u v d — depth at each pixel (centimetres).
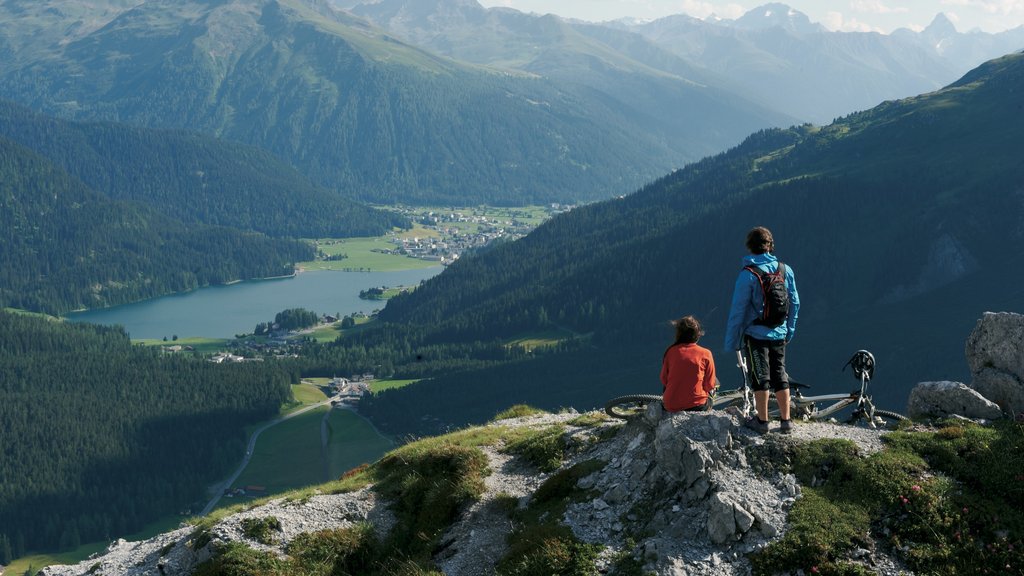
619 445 1852
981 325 1841
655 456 1678
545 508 1797
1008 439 1541
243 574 1895
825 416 1797
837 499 1475
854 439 1596
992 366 1800
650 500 1620
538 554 1608
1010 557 1355
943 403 1767
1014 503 1431
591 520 1653
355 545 1995
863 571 1352
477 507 1950
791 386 1825
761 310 1573
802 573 1377
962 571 1355
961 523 1402
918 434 1600
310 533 2036
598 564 1523
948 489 1462
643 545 1509
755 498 1487
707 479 1532
